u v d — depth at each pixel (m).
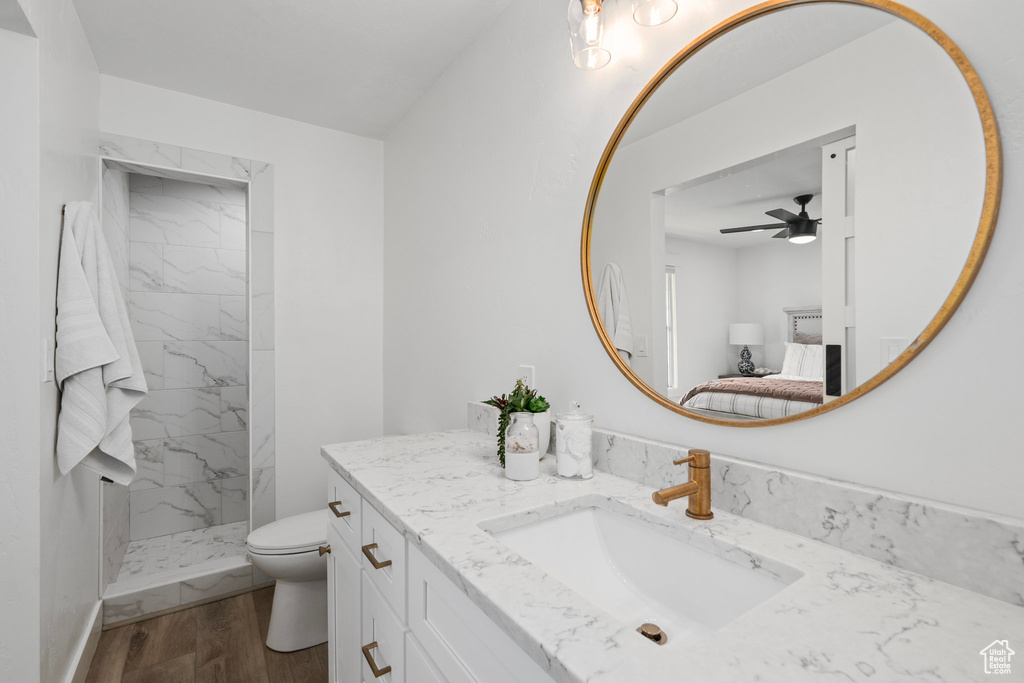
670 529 0.94
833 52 0.86
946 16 0.73
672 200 1.14
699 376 1.08
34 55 1.30
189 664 1.85
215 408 3.18
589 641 0.57
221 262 3.24
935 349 0.74
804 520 0.86
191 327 3.12
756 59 0.98
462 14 1.79
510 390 1.72
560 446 1.22
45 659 1.35
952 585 0.70
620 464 1.22
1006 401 0.67
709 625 0.87
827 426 0.87
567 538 1.05
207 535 2.96
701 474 0.95
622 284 1.27
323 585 2.01
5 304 1.27
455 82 2.08
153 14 1.78
